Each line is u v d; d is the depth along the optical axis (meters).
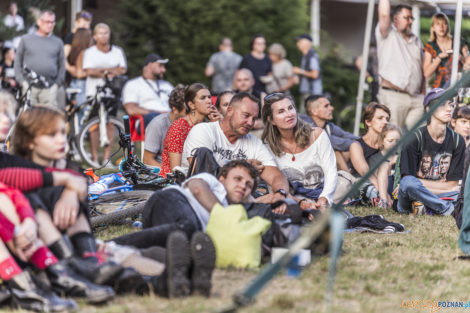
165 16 23.30
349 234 9.13
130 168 10.22
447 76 15.65
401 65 15.47
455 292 6.54
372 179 12.06
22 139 6.30
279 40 24.30
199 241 5.82
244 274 6.70
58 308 5.52
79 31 16.83
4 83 18.48
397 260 7.65
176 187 7.33
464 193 8.01
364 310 5.80
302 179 9.48
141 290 6.09
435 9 16.20
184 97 10.53
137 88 15.51
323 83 24.48
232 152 9.04
